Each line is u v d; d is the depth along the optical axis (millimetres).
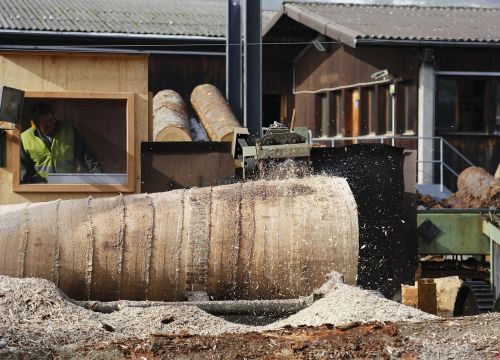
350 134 36500
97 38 33500
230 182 14203
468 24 31922
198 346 7746
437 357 7492
